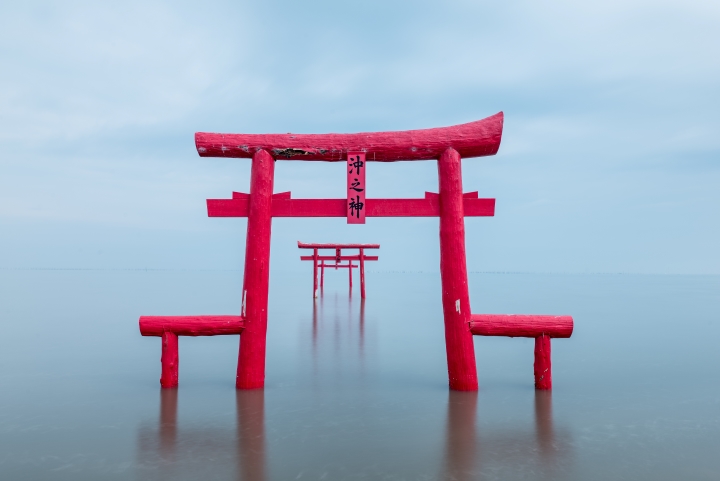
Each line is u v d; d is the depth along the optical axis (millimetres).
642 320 13281
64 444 3992
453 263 5750
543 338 5852
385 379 6363
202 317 5910
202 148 5781
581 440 4133
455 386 5797
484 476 3404
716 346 9102
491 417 4758
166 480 3314
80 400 5328
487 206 5805
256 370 5852
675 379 6453
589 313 14977
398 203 5891
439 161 5871
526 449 3924
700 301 20969
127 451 3842
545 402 5309
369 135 5875
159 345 8891
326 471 3473
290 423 4547
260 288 5840
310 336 9977
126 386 5969
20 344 8953
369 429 4387
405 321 12422
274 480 3318
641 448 3955
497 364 7535
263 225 5812
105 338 9641
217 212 5918
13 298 19328
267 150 5875
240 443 4023
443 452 3848
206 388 5883
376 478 3361
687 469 3543
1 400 5340
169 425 4480
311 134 5910
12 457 3715
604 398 5496
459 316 5746
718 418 4766
